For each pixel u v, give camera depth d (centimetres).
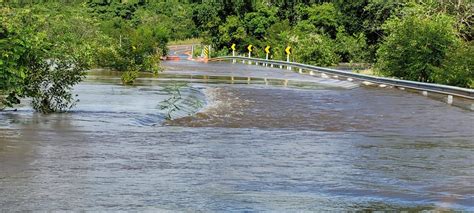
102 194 1075
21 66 2141
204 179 1221
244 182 1202
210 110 2536
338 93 3444
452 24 5153
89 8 11681
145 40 7169
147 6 13325
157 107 2564
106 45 6681
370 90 3697
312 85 4078
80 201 1024
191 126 2080
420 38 4519
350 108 2702
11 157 1411
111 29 9162
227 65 7012
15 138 1697
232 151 1576
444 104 2920
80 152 1502
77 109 2452
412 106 2812
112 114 2300
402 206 1035
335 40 8356
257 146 1670
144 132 1898
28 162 1356
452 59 4147
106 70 5425
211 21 9956
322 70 5206
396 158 1523
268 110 2570
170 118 2272
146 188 1130
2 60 2062
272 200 1057
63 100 2720
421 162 1471
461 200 1083
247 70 5966
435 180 1255
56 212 953
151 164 1369
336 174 1299
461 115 2502
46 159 1397
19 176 1210
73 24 6944
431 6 5478
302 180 1231
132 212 963
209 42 10056
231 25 9650
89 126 1984
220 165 1375
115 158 1432
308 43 7550
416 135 1964
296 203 1040
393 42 4750
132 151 1535
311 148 1656
